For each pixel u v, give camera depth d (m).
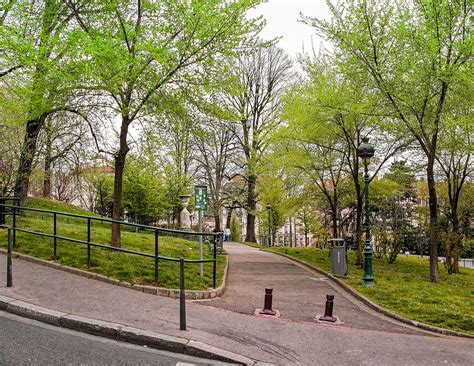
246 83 34.41
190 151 33.38
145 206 31.30
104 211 37.75
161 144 13.75
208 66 12.48
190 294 9.09
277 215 37.47
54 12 12.57
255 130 33.72
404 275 15.77
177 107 12.52
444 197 26.28
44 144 19.38
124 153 12.73
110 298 7.86
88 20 12.46
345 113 16.19
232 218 58.25
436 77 12.62
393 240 21.19
